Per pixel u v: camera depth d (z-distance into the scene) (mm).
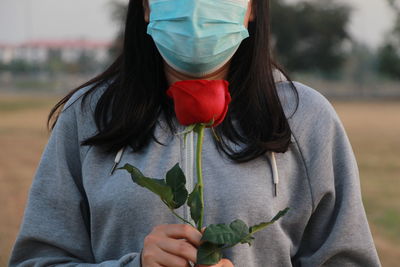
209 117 1340
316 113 1813
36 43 89938
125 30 1783
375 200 7586
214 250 1370
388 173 9930
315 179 1770
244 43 1769
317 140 1788
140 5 1759
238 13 1621
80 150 1810
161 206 1690
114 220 1709
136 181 1320
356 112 26859
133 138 1734
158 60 1765
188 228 1479
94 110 1809
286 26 46312
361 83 52812
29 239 1775
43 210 1790
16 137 15367
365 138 15664
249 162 1723
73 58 79125
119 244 1729
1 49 92188
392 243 5594
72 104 1855
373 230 6074
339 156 1817
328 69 47812
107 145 1735
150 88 1752
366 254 1764
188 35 1573
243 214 1677
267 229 1697
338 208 1791
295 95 1827
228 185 1695
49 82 56594
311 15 46500
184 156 1738
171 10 1595
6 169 9992
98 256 1760
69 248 1774
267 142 1693
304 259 1796
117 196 1701
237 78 1764
